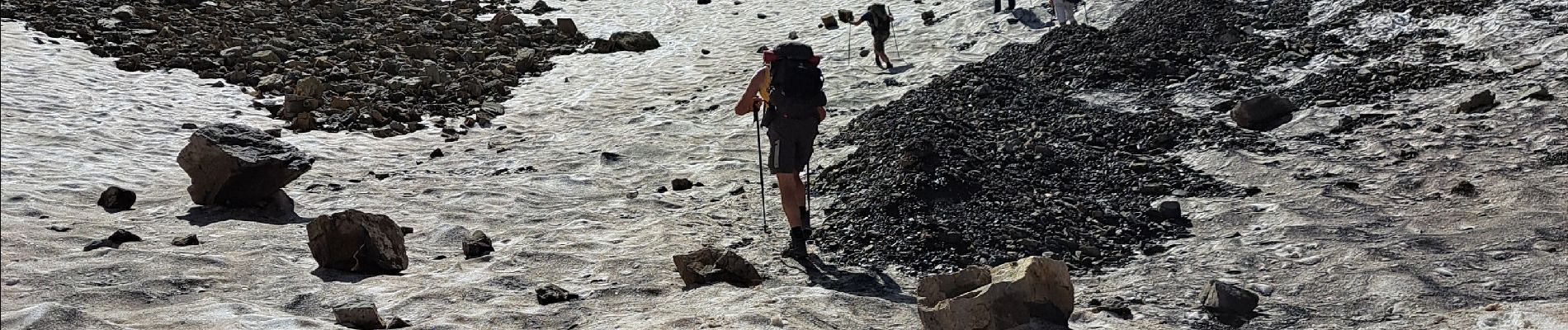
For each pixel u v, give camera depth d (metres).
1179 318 5.79
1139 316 5.85
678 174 10.67
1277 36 14.72
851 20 21.16
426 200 9.43
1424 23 14.18
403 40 19.48
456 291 6.19
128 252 6.78
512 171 11.09
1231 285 6.03
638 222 8.65
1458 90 11.15
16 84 13.42
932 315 5.24
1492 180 8.31
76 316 5.16
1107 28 16.45
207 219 8.23
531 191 9.90
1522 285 6.00
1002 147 10.16
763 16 22.97
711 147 11.98
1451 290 5.97
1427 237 7.06
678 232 8.12
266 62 16.44
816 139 12.27
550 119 14.39
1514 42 12.60
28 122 11.81
